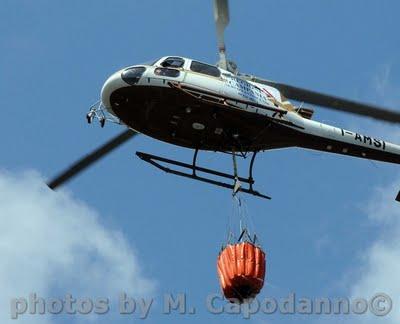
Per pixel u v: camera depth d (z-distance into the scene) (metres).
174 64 50.47
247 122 50.75
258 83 52.72
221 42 52.41
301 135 52.84
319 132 53.28
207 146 52.06
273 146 53.03
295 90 52.22
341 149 54.50
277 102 51.91
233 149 51.81
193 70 50.34
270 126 51.28
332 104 51.31
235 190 49.75
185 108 49.78
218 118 50.19
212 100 49.41
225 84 50.31
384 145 55.06
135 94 49.84
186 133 51.41
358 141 54.47
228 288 45.78
